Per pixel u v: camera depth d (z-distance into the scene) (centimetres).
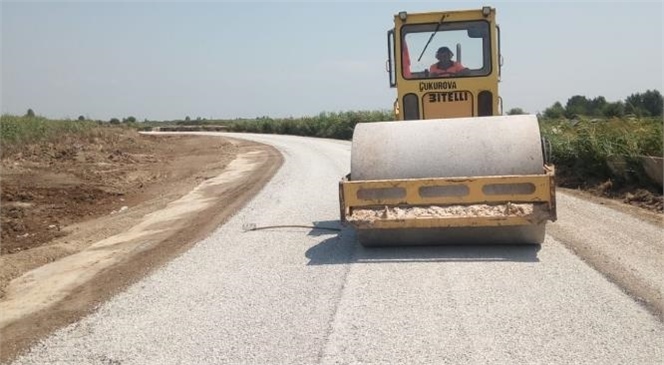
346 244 818
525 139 725
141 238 968
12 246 1030
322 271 697
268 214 1063
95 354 508
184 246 866
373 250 766
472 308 560
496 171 716
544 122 1680
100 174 1902
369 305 580
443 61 968
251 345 506
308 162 2002
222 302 614
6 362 504
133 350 511
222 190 1464
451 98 966
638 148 1152
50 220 1252
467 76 959
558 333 500
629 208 998
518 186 692
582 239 785
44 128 2741
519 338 493
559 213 970
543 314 540
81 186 1641
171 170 2144
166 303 621
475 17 959
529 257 708
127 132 3909
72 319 599
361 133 774
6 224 1174
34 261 878
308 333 523
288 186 1404
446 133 748
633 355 459
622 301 564
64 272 795
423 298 590
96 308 624
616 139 1221
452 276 650
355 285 639
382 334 513
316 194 1259
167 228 1030
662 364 444
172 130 7106
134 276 731
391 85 987
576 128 1441
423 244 755
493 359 459
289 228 942
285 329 535
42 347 530
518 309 553
